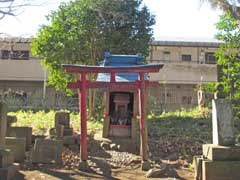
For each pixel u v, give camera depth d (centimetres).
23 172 939
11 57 2858
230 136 898
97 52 1841
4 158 850
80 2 1828
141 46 1897
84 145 1020
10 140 1039
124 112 1316
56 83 1930
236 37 1497
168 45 2980
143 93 1068
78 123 1599
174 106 2317
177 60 3022
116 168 1049
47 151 1041
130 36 1914
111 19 1831
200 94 1998
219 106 912
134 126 1273
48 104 2219
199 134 1434
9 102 2191
